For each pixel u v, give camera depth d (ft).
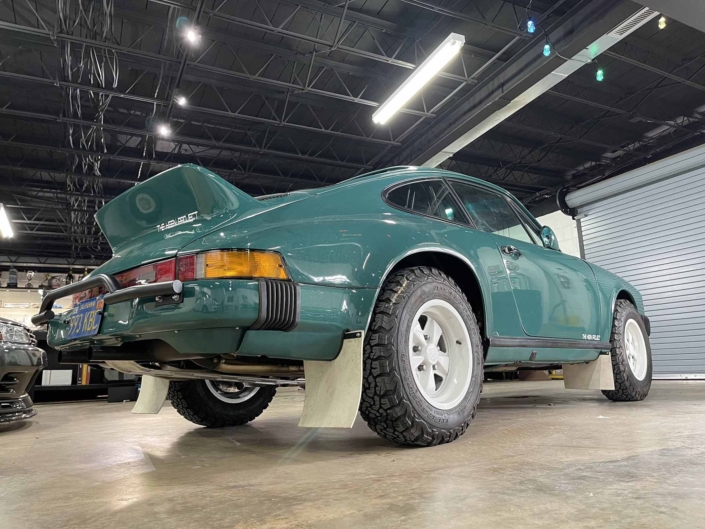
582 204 34.73
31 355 10.03
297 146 36.14
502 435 6.16
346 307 5.18
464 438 6.01
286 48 25.68
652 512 2.96
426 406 5.43
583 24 21.26
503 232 8.25
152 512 3.40
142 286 4.74
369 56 23.77
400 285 5.60
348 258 5.34
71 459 5.94
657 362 30.01
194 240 4.93
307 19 23.72
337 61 26.66
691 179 28.94
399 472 4.29
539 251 8.45
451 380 6.03
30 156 36.11
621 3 19.62
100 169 38.22
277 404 13.29
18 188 38.19
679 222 29.32
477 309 6.73
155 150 35.86
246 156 37.24
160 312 4.71
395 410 5.24
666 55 27.17
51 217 46.83
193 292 4.53
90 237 48.96
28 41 23.65
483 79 27.78
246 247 4.70
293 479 4.24
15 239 51.16
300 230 5.16
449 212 7.25
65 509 3.61
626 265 32.01
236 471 4.73
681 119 34.17
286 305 4.73
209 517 3.21
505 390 17.31
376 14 23.54
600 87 29.86
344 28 24.34
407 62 26.27
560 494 3.40
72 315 6.17
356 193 6.16
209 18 23.31
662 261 30.07
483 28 24.61
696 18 18.22
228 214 5.18
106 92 25.17
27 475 5.05
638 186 31.30
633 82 29.73
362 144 36.01
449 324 6.14
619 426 6.63
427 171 7.38
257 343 4.73
